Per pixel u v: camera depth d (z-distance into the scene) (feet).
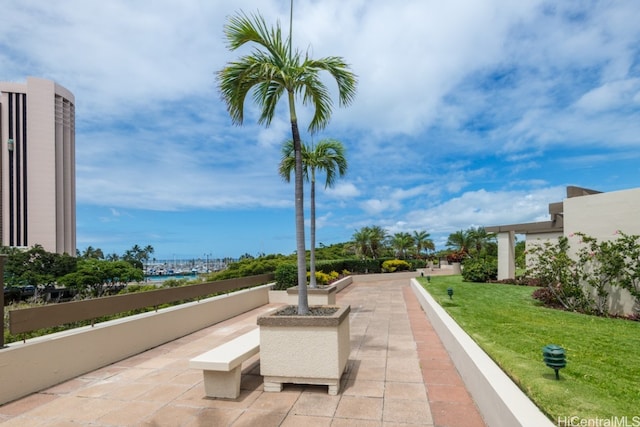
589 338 18.88
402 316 31.50
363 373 16.01
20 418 11.93
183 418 11.83
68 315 16.06
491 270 53.57
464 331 18.67
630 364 14.48
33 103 221.66
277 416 11.87
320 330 13.71
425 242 136.77
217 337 23.54
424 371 16.20
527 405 9.08
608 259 26.86
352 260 83.30
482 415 11.56
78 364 15.98
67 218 245.04
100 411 12.41
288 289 36.52
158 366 17.38
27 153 219.41
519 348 16.58
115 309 18.81
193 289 26.37
